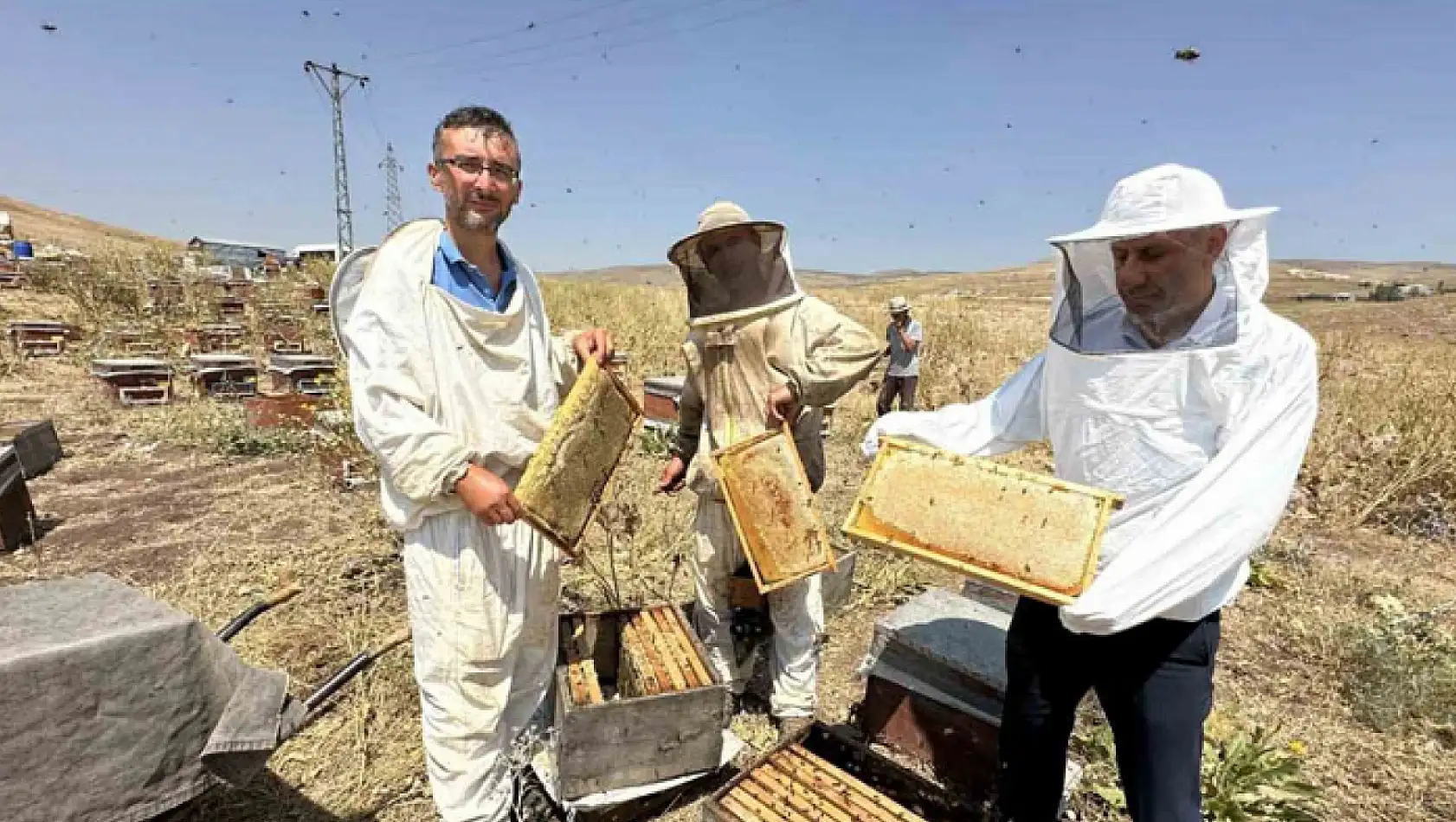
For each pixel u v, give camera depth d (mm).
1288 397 1666
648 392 7090
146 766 1805
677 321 13602
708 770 2674
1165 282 1724
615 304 15000
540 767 2588
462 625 2318
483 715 2396
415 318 2215
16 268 15086
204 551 4426
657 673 2689
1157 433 1815
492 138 2211
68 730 1679
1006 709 2285
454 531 2301
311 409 6969
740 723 3275
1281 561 5203
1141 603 1659
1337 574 4957
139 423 7457
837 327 2844
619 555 4551
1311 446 7156
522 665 2580
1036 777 2234
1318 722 3404
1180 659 1868
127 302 13625
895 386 8797
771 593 3070
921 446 2145
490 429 2336
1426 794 2971
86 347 11008
